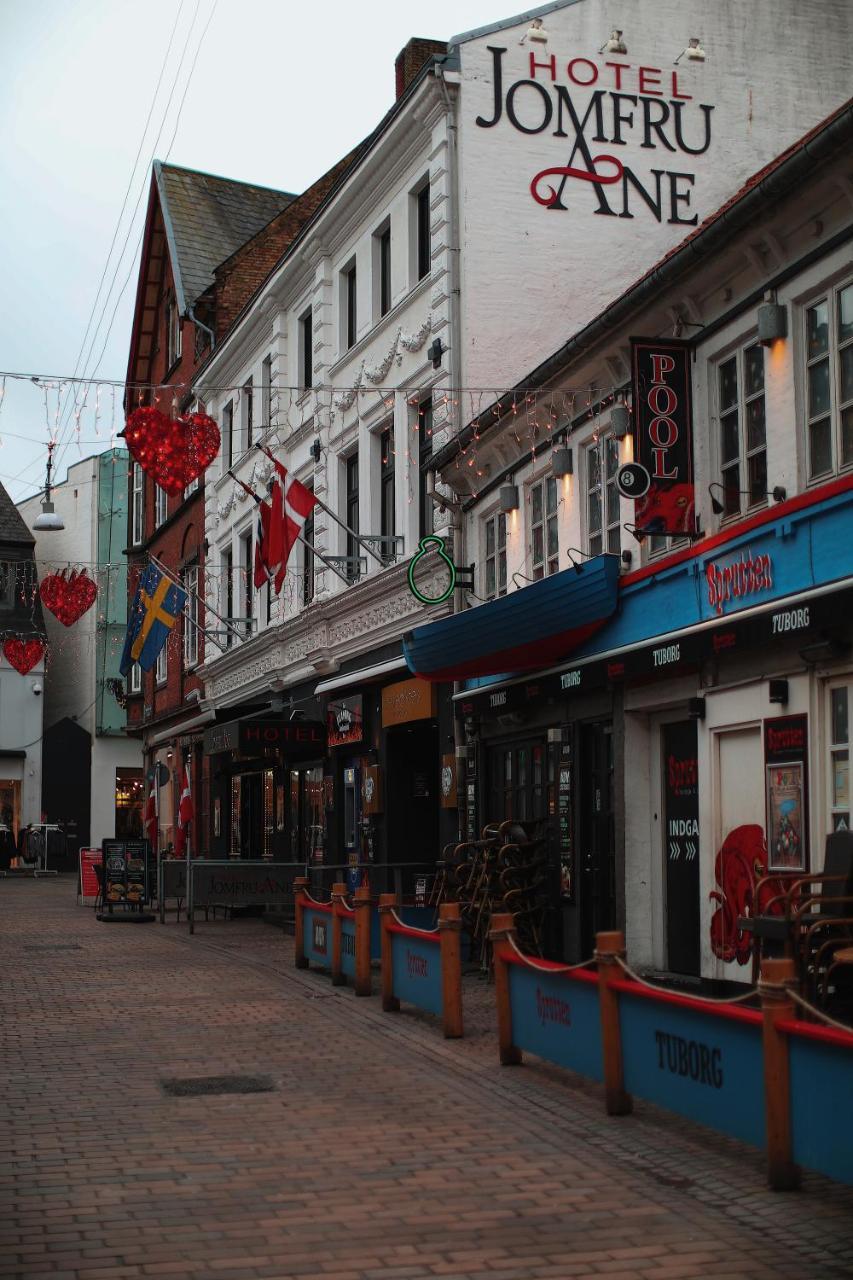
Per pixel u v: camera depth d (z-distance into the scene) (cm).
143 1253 599
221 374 3356
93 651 5884
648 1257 591
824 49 2162
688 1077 766
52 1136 819
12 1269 577
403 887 2067
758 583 1207
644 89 2083
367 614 2319
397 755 2188
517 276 2012
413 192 2180
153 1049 1125
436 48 2406
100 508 5897
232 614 3325
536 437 1711
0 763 5562
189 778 3622
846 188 1101
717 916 1298
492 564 1903
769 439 1224
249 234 3912
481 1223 641
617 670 1440
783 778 1184
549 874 1656
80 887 3250
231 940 2134
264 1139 809
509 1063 1032
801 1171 695
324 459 2555
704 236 1223
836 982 954
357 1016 1294
